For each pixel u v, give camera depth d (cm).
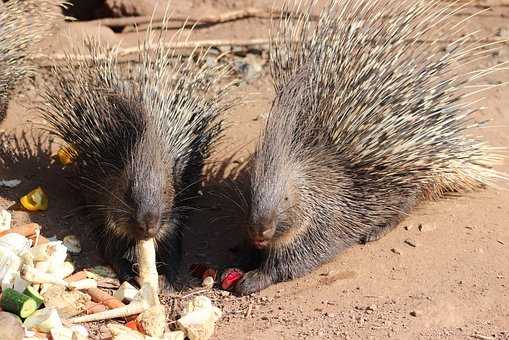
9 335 520
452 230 669
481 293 586
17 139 791
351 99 641
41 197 693
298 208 619
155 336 548
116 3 1000
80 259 658
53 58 869
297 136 630
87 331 562
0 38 775
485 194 722
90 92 687
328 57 658
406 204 679
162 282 637
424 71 666
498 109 834
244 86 896
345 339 542
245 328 568
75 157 707
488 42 945
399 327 552
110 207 629
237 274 638
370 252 654
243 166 747
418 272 618
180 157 661
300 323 566
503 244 646
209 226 704
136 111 641
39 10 818
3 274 582
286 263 632
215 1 1024
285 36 690
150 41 777
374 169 652
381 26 671
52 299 575
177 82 698
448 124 675
